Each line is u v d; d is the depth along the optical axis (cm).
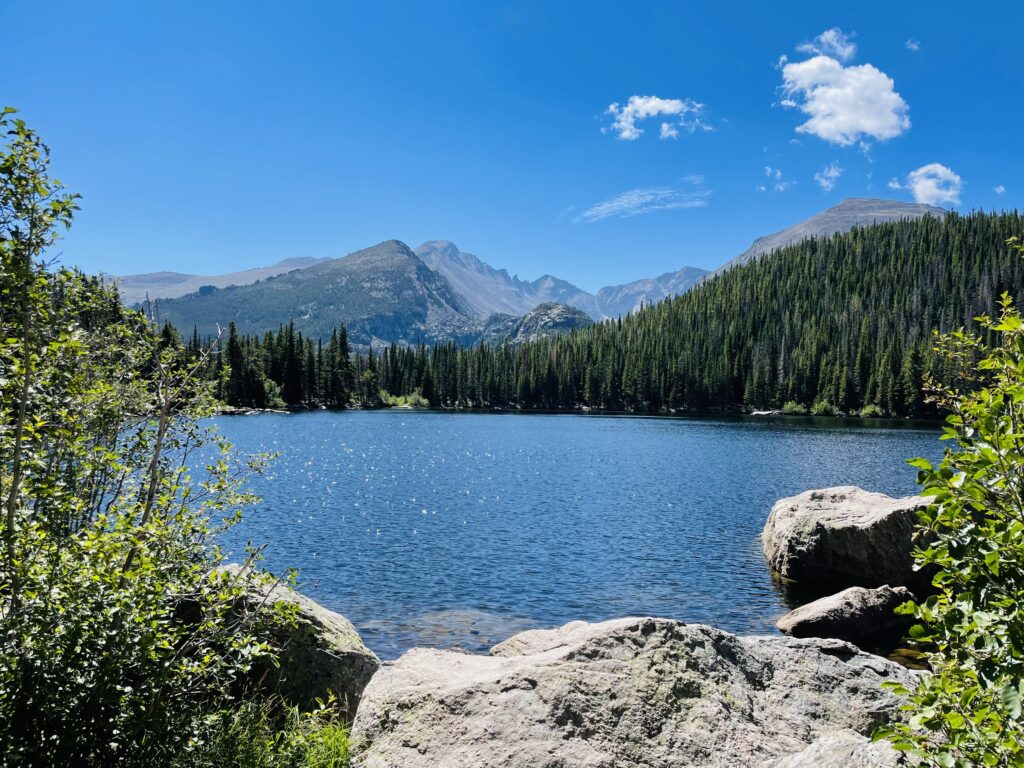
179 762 539
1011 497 285
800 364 14250
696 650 675
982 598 282
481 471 4862
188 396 675
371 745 596
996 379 351
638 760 546
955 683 290
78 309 603
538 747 548
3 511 514
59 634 473
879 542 1781
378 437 7675
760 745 575
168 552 590
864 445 6919
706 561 2252
